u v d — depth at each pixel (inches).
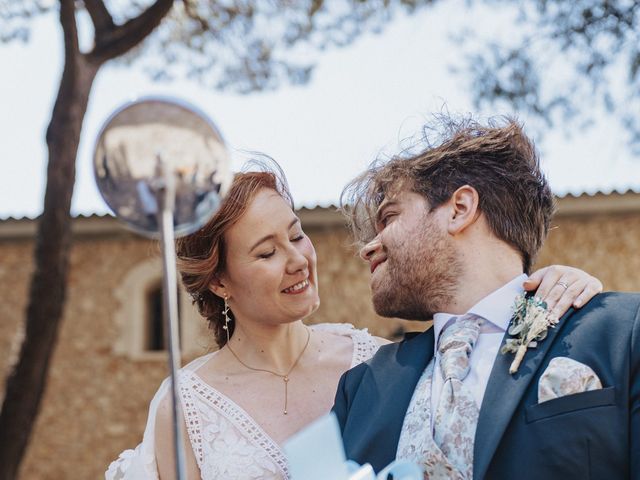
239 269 111.4
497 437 82.0
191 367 119.1
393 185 97.7
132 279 482.9
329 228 466.3
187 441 111.8
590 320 86.4
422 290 94.0
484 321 91.7
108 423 470.3
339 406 99.0
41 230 297.4
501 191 94.1
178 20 319.9
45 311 296.7
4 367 479.5
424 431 86.7
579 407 80.7
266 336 116.5
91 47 293.9
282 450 110.9
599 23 291.4
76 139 296.7
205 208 72.6
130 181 71.4
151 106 71.8
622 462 79.1
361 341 122.6
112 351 477.4
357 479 77.3
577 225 455.5
